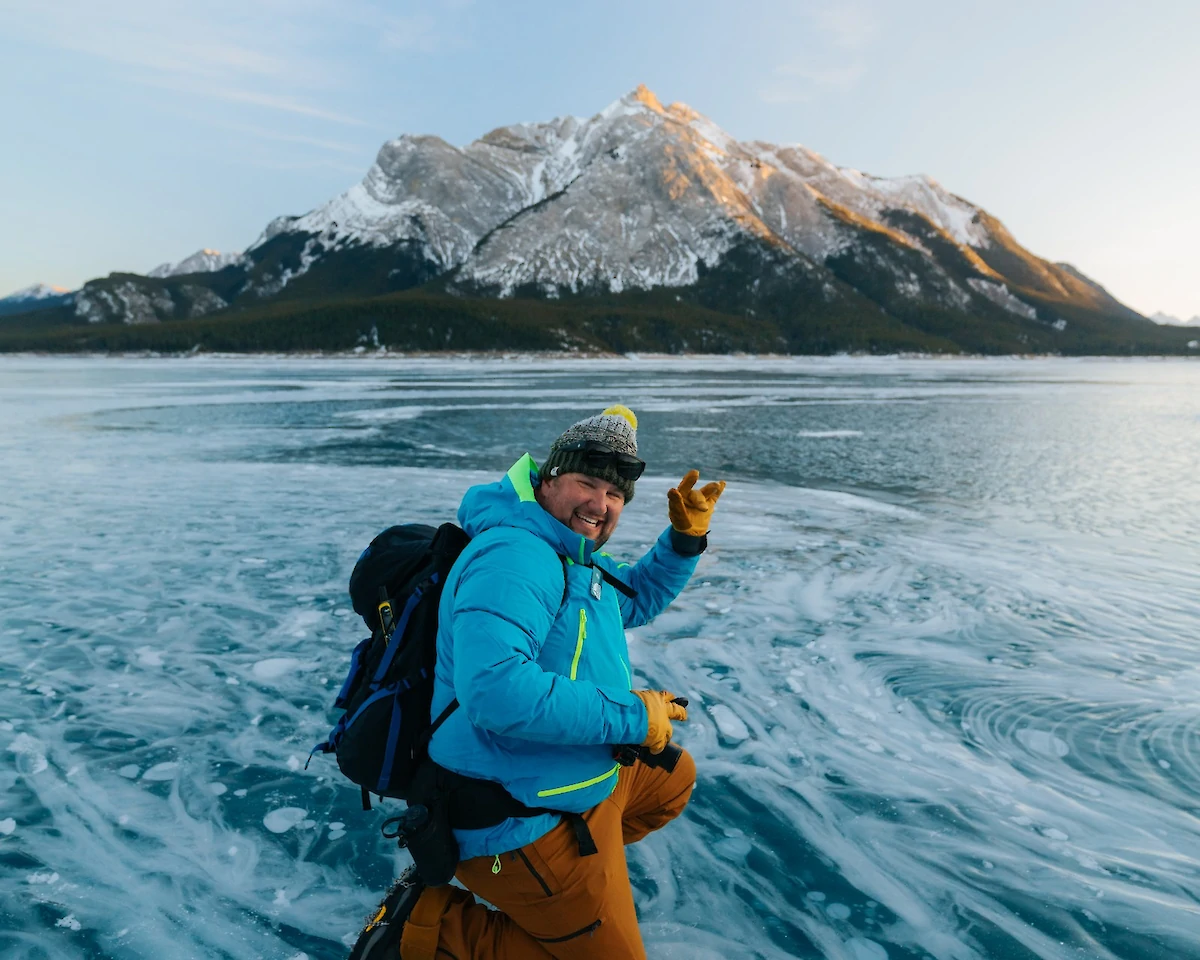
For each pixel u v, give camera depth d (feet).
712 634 16.21
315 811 9.53
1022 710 12.60
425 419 68.03
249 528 25.55
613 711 4.77
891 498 32.58
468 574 4.80
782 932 7.46
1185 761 10.97
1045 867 8.52
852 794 10.04
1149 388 138.82
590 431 5.24
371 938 5.51
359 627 16.29
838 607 18.10
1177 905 7.90
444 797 4.97
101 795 9.80
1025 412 80.94
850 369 286.87
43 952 7.00
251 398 94.99
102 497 31.01
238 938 7.29
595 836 5.25
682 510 6.36
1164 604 18.42
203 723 11.91
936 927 7.56
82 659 14.37
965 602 18.52
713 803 9.81
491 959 5.44
